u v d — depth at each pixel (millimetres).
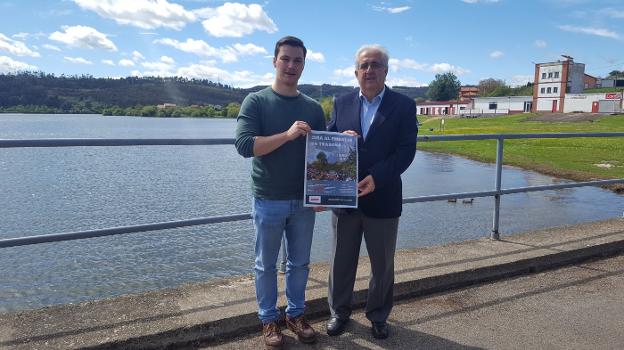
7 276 9414
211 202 17312
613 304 3762
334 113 3262
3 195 18297
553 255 4547
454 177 23891
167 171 25500
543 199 16859
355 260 3262
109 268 9758
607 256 4906
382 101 3045
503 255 4473
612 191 18469
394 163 2963
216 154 36156
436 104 122562
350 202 2945
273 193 2930
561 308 3682
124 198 17984
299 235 3084
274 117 2867
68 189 19734
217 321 3129
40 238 3143
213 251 10680
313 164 2889
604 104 81062
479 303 3756
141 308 3287
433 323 3418
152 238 11711
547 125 57562
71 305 3330
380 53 2980
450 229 12445
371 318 3225
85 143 3113
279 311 3268
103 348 2854
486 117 90625
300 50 2850
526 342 3170
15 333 2938
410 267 4129
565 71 87750
